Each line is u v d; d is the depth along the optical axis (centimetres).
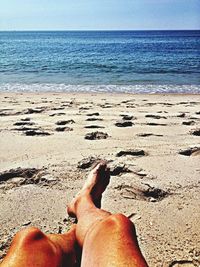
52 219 151
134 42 4369
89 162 212
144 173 199
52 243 85
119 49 2694
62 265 81
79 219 118
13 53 2223
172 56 1872
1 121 338
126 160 220
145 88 741
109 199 169
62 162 216
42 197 171
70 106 449
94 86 777
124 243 79
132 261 73
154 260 122
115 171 202
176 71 1100
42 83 835
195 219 150
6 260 75
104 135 279
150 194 175
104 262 74
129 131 298
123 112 399
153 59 1648
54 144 255
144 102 508
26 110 404
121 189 180
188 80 886
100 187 158
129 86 774
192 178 194
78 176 195
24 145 252
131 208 161
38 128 307
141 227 144
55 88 744
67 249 90
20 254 76
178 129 308
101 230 85
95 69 1171
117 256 74
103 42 4409
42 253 78
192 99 559
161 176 196
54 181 188
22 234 81
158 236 137
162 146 253
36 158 223
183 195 174
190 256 125
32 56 1912
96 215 116
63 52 2312
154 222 148
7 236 137
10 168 204
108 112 397
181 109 430
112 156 228
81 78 932
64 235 101
